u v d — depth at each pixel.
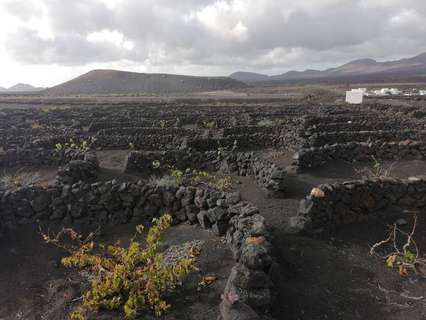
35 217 7.86
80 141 16.84
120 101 49.69
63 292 5.55
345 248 6.87
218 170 12.79
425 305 5.15
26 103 45.25
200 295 5.23
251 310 4.23
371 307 5.14
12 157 13.60
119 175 12.59
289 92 81.06
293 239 7.21
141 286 5.16
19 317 5.05
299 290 5.49
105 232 7.66
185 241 7.03
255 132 18.86
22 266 6.34
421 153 13.49
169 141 16.59
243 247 5.78
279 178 9.88
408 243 6.35
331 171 12.28
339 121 21.77
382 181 8.19
